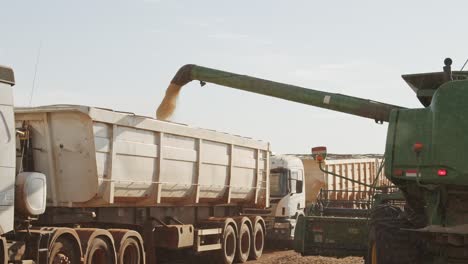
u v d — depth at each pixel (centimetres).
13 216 962
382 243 925
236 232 1758
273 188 2120
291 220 2117
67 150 1184
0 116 941
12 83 962
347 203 1591
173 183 1452
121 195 1278
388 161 886
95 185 1184
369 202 1316
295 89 1326
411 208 940
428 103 966
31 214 1020
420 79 965
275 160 2144
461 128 833
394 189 1296
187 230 1515
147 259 1449
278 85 1354
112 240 1198
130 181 1289
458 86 845
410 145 870
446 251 876
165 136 1409
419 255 919
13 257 966
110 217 1321
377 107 1222
